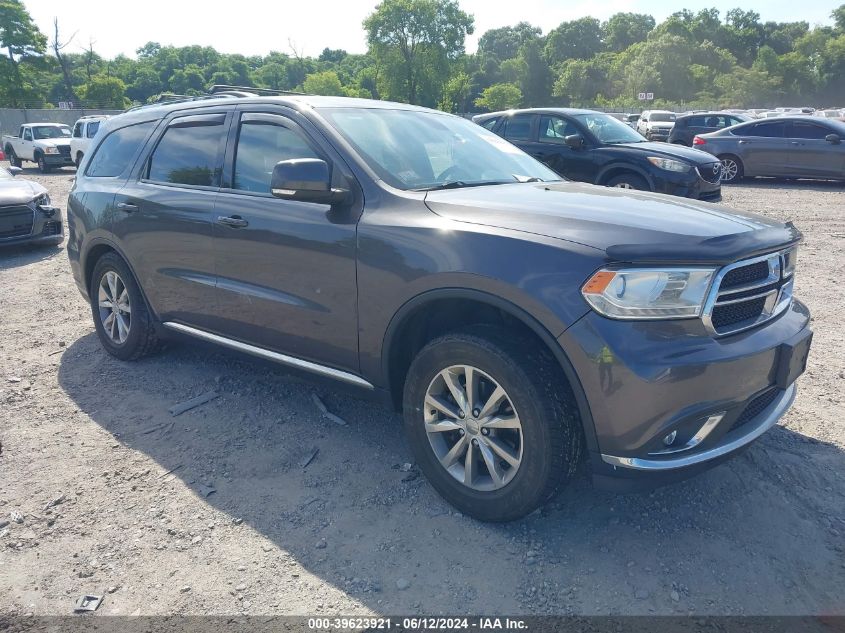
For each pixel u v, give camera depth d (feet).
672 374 7.66
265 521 9.54
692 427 8.09
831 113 143.54
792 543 8.90
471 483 9.28
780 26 468.75
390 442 11.76
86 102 204.23
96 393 13.97
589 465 8.48
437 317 10.08
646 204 9.78
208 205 12.40
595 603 7.88
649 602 7.88
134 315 14.84
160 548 8.98
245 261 11.73
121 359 15.71
